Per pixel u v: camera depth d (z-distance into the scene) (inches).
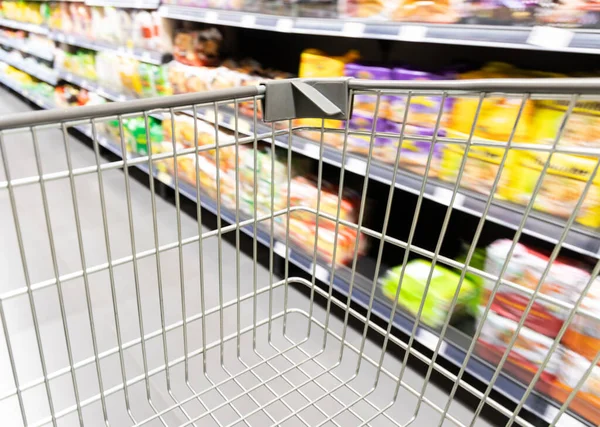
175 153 30.0
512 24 41.6
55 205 100.0
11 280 73.3
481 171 47.1
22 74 192.4
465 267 29.9
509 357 48.2
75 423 47.8
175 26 91.3
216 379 54.0
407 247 33.2
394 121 54.9
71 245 84.2
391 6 50.4
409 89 28.1
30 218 93.8
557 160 40.8
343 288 63.9
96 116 25.8
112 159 130.0
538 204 43.2
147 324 63.6
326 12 57.9
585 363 41.9
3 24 193.6
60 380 53.4
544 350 44.9
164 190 105.0
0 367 55.1
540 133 41.8
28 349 58.3
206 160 88.3
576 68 51.5
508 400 53.9
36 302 67.3
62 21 133.3
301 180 71.0
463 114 47.7
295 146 66.6
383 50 72.0
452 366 58.7
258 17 65.1
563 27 38.1
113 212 98.0
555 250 25.4
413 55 67.7
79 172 27.0
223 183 84.5
